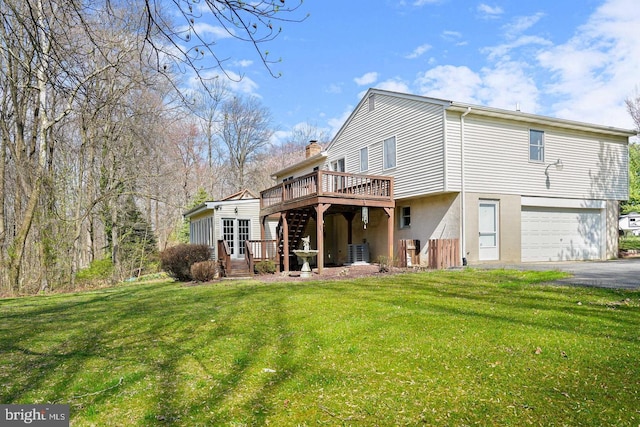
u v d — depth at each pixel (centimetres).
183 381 411
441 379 388
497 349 455
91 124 1121
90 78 600
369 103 1755
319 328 575
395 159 1573
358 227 1891
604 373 383
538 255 1481
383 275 1201
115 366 464
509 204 1409
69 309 886
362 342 503
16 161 1495
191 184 3600
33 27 385
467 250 1323
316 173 1327
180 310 782
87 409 350
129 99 1573
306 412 335
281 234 1673
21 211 1694
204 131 3806
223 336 571
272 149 4925
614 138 1669
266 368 440
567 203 1538
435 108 1362
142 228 2328
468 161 1343
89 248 2134
